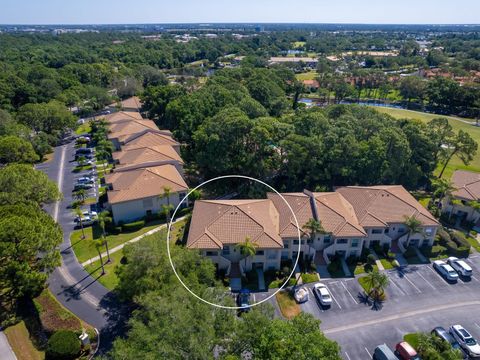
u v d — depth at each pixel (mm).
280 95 126000
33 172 60094
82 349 38656
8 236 41375
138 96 143000
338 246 53719
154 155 78938
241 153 73188
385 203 58156
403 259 54812
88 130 115625
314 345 28969
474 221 64125
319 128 75562
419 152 75312
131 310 44312
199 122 96250
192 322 30859
